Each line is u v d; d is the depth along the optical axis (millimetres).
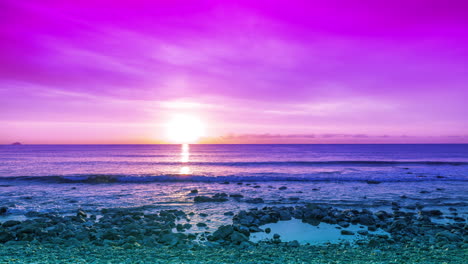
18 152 115000
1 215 16359
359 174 38000
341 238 12375
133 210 17703
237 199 21516
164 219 15164
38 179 31578
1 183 29656
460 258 8742
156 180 31672
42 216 16094
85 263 7582
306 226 14312
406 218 15406
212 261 8055
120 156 87500
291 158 75188
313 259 8539
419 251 9984
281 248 10469
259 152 114250
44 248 9688
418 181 31656
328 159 70938
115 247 10023
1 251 9086
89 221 14742
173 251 9508
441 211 17688
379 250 10266
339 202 20500
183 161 65312
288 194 23875
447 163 54750
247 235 12578
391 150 129250
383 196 22953
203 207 18750
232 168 48219
